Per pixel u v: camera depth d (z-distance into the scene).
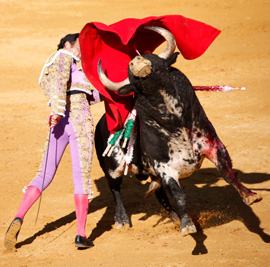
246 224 18.36
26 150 30.31
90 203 21.83
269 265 14.78
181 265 15.10
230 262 15.10
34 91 47.38
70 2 91.81
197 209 20.28
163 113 15.05
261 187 22.44
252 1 85.44
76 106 16.94
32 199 16.73
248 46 59.25
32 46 66.88
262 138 30.52
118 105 16.52
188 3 86.38
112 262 15.66
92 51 16.20
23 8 88.31
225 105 38.50
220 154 15.77
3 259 16.22
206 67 51.06
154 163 15.98
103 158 19.33
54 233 18.44
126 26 15.90
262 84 43.09
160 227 18.78
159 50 59.25
